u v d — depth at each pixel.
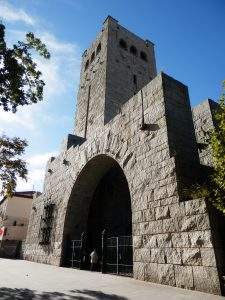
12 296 6.48
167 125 10.25
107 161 16.05
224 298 6.13
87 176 17.20
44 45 10.76
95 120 22.94
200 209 7.82
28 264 17.17
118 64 26.16
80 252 14.69
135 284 8.39
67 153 20.00
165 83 11.36
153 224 9.39
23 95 10.68
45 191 22.20
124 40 29.20
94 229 17.98
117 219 17.20
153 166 10.23
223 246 7.36
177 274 7.90
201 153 12.80
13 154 15.26
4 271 12.59
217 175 7.30
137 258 9.70
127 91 24.75
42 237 19.34
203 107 14.04
